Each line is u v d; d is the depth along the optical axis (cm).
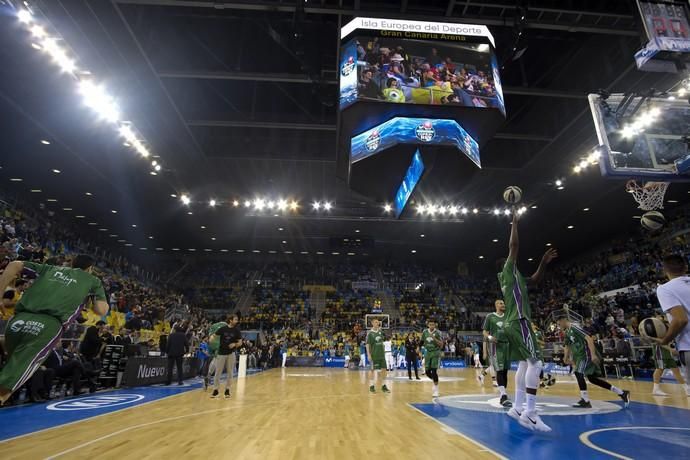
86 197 2531
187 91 1788
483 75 1339
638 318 1792
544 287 3831
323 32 1552
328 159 2175
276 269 3966
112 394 894
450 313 3481
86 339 912
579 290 3175
